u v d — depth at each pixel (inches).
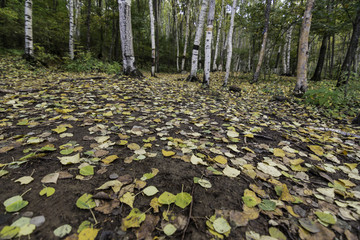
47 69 299.6
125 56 243.3
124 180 47.9
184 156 62.5
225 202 43.3
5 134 71.5
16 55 343.9
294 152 73.2
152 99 154.9
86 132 78.5
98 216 37.2
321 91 184.4
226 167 56.2
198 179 50.0
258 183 51.4
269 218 39.6
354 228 37.9
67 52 435.8
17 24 401.4
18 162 51.9
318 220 39.1
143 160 59.2
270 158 66.9
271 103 192.1
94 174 50.5
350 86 186.4
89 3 480.1
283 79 415.8
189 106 145.7
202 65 1018.7
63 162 52.0
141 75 256.2
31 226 33.1
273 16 379.2
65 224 34.9
